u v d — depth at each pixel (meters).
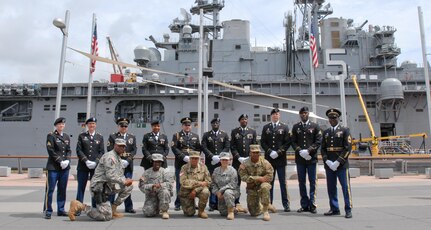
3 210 7.71
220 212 7.11
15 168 27.23
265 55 30.97
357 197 9.84
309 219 6.59
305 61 30.77
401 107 27.61
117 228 5.67
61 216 6.94
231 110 27.56
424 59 18.11
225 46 30.38
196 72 29.77
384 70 29.91
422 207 7.89
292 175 16.28
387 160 23.08
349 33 30.34
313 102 17.00
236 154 8.17
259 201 6.99
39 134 27.89
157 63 30.48
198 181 6.98
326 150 7.40
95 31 17.69
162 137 8.30
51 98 28.48
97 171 6.60
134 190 11.89
